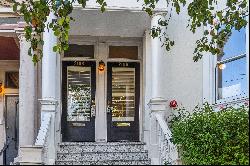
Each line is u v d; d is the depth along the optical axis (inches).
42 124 340.2
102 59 451.5
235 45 380.2
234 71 381.7
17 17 438.3
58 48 253.6
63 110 442.9
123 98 451.2
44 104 358.3
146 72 414.6
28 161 276.5
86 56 451.5
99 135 443.5
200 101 416.2
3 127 482.3
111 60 452.8
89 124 445.4
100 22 406.0
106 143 401.4
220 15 294.4
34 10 269.3
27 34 264.5
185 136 305.6
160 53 387.5
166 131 344.5
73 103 446.3
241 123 282.8
